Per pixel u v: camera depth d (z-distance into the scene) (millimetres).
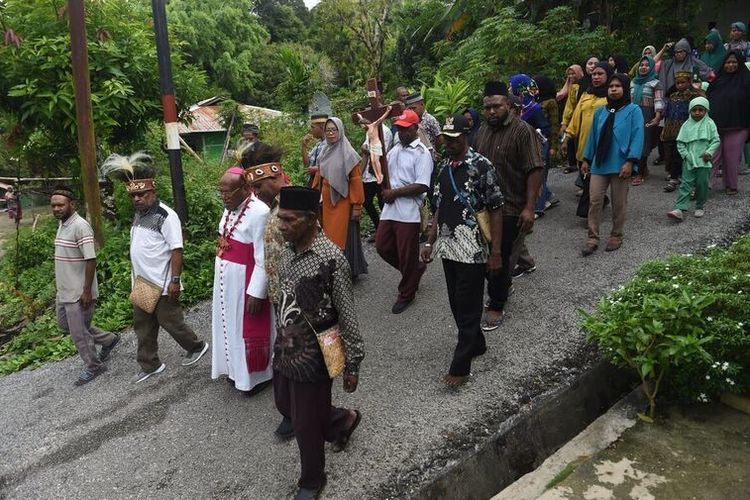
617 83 5277
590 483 2834
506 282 4336
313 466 2826
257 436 3500
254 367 3842
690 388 3312
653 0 12484
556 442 3400
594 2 12906
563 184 8359
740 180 7508
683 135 6008
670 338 3051
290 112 14469
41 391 4734
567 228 6473
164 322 4402
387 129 6309
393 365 4094
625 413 3385
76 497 3182
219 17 30828
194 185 8688
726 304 3342
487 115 4137
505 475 3160
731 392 3336
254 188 3596
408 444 3219
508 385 3684
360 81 18219
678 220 6121
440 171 3713
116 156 4277
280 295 2762
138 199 4230
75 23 5879
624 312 3379
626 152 5238
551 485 2887
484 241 3539
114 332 5848
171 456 3422
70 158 8648
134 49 8117
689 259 4012
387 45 21875
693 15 12672
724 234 5609
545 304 4684
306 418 2748
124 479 3271
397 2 22484
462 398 3592
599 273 5109
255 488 3047
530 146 4027
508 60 10859
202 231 7367
